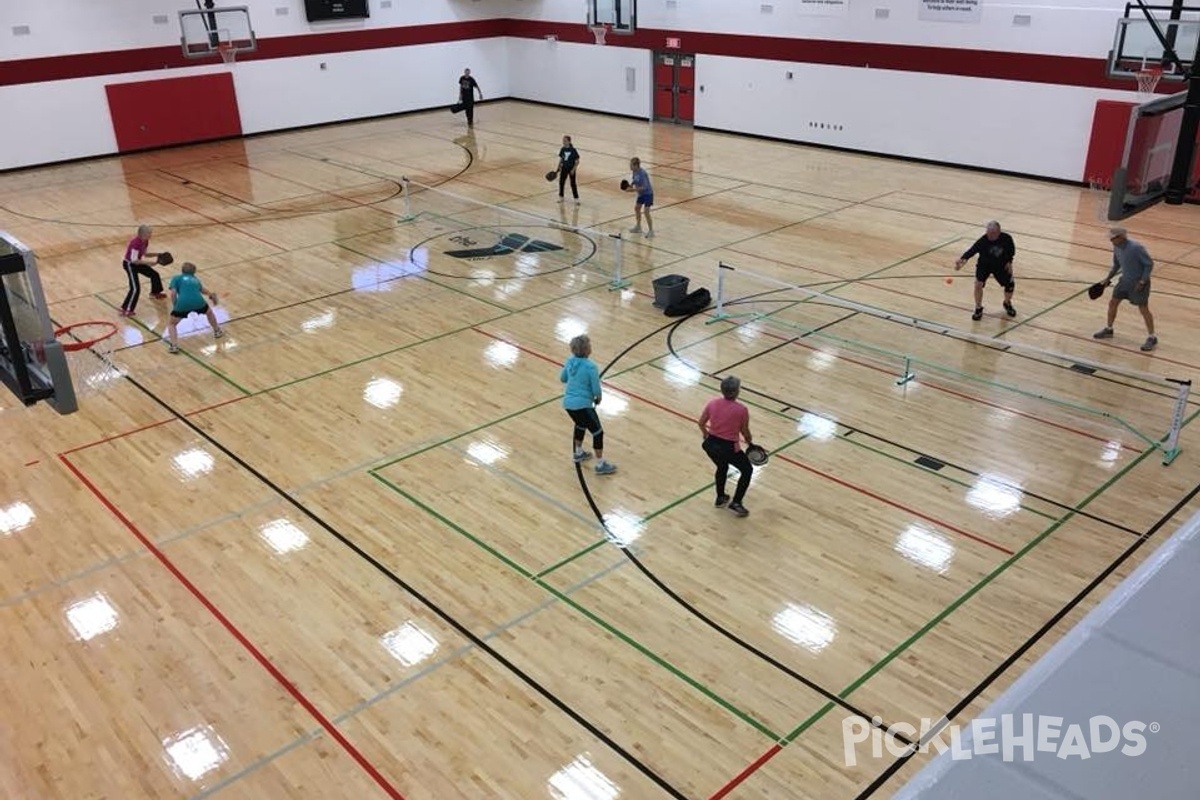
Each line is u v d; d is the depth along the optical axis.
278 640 6.53
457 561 7.34
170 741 5.70
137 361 11.12
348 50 25.56
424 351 11.21
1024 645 6.33
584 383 8.17
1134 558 7.21
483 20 27.94
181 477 8.62
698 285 13.17
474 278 13.68
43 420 9.75
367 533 7.72
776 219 16.33
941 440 9.00
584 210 17.06
